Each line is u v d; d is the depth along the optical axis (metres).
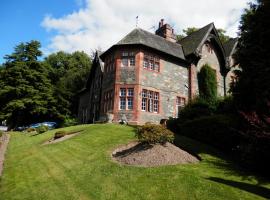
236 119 13.80
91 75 35.75
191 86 27.33
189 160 11.66
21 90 43.00
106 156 12.80
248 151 10.70
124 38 26.03
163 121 22.91
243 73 14.30
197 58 27.98
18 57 45.28
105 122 24.02
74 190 9.23
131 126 20.67
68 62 61.59
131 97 24.22
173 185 8.55
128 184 9.04
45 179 10.91
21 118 44.47
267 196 7.77
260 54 13.71
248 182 8.98
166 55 26.64
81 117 39.09
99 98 30.58
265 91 12.19
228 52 31.50
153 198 7.88
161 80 25.77
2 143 23.78
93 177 10.18
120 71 25.06
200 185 8.40
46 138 22.02
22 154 16.98
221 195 7.70
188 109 19.52
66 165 12.48
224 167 10.59
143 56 25.17
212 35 29.67
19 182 10.98
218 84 29.39
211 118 14.92
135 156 11.88
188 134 16.45
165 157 11.34
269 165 10.21
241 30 15.30
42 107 43.81
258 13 14.36
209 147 13.83
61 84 50.81
